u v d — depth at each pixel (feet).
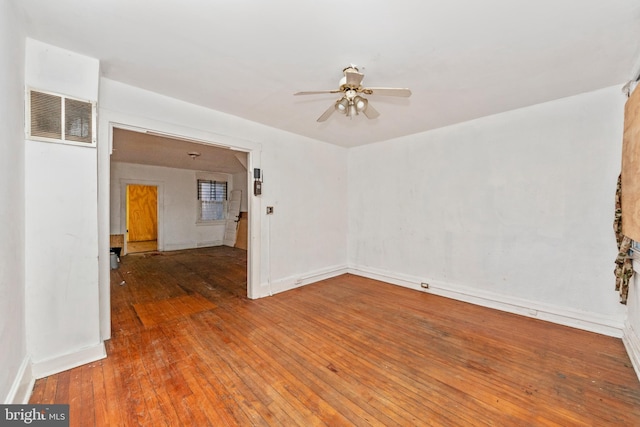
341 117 11.44
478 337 8.64
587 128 9.00
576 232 9.27
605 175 8.73
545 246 9.89
